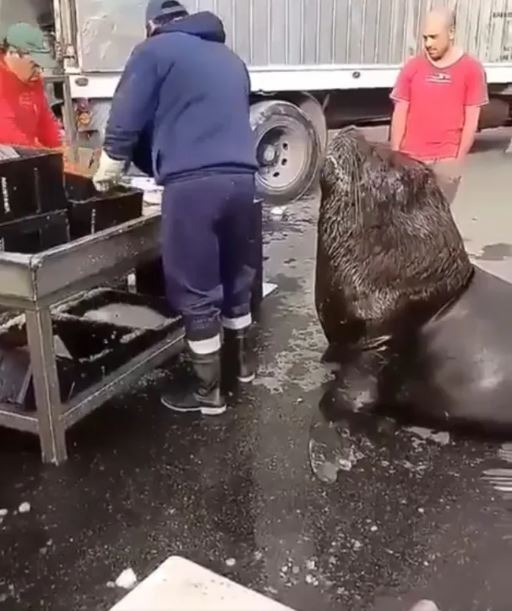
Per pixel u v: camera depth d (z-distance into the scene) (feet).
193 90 8.02
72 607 6.24
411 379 8.38
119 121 8.14
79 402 8.35
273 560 6.77
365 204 7.93
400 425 8.75
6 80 11.94
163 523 7.28
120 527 7.23
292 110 19.27
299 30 18.60
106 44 16.10
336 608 6.21
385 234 8.00
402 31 19.99
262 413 9.29
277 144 19.43
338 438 8.55
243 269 9.36
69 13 15.76
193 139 8.11
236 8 17.58
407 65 12.31
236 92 8.36
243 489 7.79
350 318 8.29
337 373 9.09
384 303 8.10
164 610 4.52
